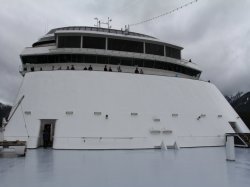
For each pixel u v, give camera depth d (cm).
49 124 2247
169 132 2205
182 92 2464
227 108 2678
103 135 2052
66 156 1714
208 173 1270
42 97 2189
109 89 2252
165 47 2931
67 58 2706
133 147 2066
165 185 1056
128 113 2181
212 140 2334
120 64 2750
